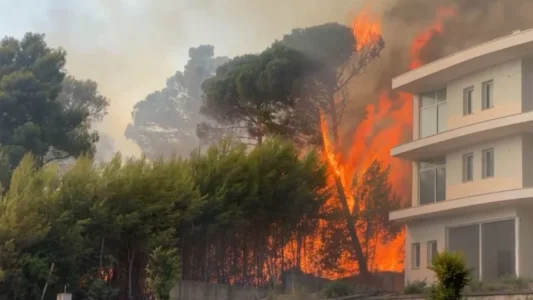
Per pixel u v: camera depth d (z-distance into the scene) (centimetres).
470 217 3806
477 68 3769
